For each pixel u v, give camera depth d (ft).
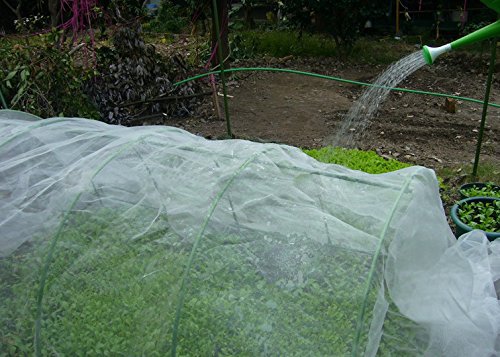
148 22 43.83
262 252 10.14
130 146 11.99
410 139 24.26
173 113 27.32
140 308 10.32
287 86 31.73
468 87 31.48
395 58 36.55
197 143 12.39
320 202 10.47
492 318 10.66
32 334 10.68
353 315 9.11
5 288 11.07
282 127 25.79
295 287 9.71
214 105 26.81
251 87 31.48
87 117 24.04
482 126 18.37
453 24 38.81
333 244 9.79
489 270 12.35
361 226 9.81
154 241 10.71
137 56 26.61
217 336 9.78
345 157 19.94
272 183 10.84
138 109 26.76
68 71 23.04
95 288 10.70
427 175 10.66
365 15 35.24
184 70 28.02
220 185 10.82
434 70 34.55
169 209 10.92
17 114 16.19
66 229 11.09
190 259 10.02
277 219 10.36
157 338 9.99
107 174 11.59
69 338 10.50
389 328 9.32
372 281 9.04
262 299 9.79
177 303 9.88
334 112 27.68
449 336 9.80
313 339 9.26
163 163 11.68
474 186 16.94
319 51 37.76
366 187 10.42
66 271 10.82
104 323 10.47
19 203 11.71
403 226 9.59
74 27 26.45
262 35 40.37
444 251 10.53
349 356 8.91
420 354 9.32
